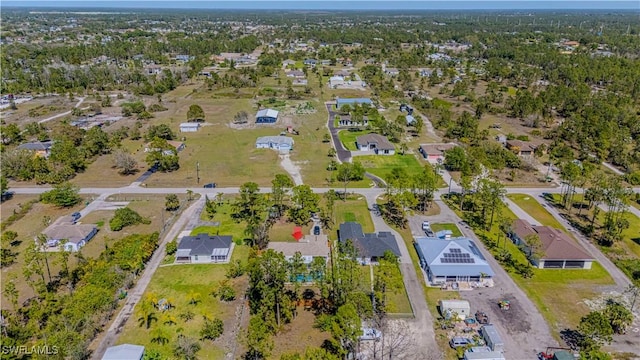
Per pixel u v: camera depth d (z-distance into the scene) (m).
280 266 56.38
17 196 91.12
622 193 79.19
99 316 54.06
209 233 76.44
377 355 49.72
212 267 66.69
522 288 61.91
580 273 65.56
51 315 53.09
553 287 62.19
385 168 107.81
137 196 91.12
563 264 66.62
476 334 52.94
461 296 60.19
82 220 80.25
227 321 55.09
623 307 53.78
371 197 91.81
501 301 58.12
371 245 69.31
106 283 58.28
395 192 89.38
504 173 105.56
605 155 114.44
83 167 105.88
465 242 69.81
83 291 54.94
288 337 52.56
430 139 130.75
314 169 106.94
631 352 49.88
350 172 97.62
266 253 57.50
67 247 69.88
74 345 47.47
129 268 62.81
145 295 59.72
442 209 86.56
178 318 55.41
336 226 79.75
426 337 52.62
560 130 129.00
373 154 117.38
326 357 44.62
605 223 78.12
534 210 86.19
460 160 105.19
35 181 99.00
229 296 58.84
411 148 122.44
